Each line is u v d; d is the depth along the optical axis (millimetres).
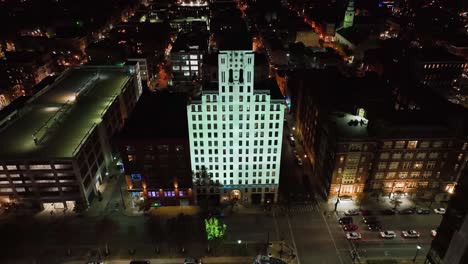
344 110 130250
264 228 112750
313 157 139875
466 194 66000
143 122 122125
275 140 112312
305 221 115625
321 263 100438
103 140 136500
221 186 121062
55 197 119375
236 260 101750
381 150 114375
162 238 109312
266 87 107938
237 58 99688
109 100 150625
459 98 192625
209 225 101875
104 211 120812
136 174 116188
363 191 122188
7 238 110125
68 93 158750
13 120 136500
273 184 120188
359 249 104688
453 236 66188
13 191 117812
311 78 160000
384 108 125938
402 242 106812
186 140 109688
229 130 110438
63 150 115438
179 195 120875
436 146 113750
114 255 103688
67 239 109438
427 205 121250
